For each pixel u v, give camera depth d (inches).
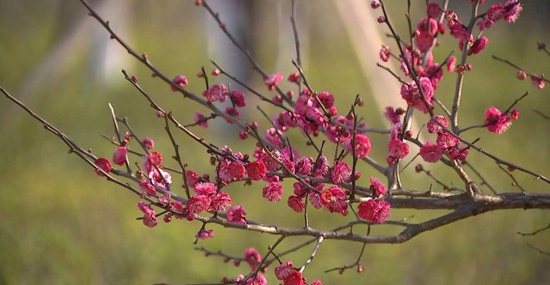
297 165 182.1
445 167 546.0
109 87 837.2
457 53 969.5
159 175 190.5
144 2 986.7
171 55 1037.2
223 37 690.2
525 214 449.7
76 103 744.3
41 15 1216.8
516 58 977.5
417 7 1018.1
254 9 687.7
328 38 958.4
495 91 810.2
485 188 503.8
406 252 430.9
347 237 191.3
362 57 563.2
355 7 551.2
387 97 560.7
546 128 655.8
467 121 681.0
